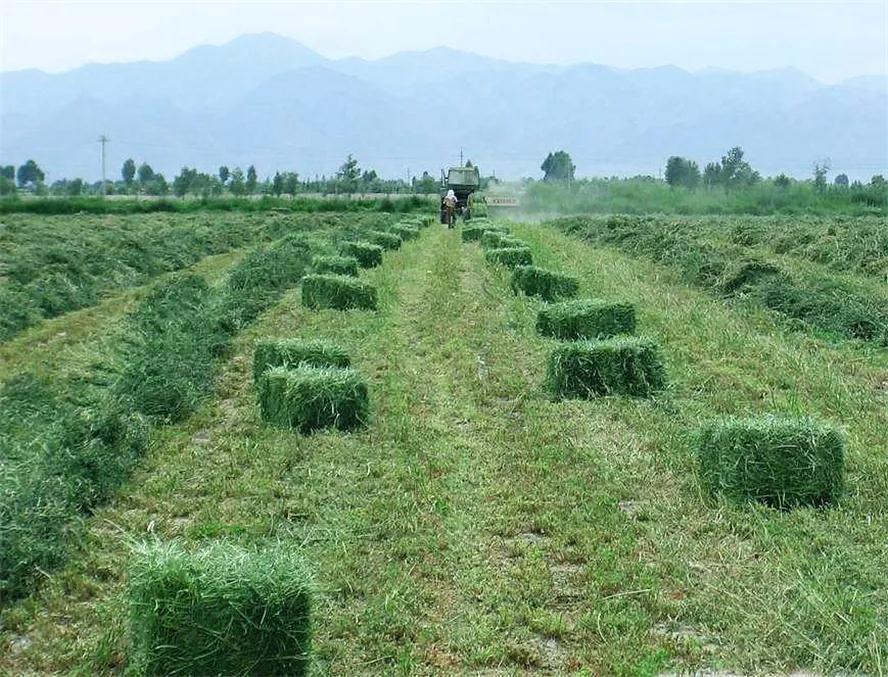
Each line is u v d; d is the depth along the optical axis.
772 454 7.87
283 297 18.97
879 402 11.07
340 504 8.09
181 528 7.68
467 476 8.70
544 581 6.61
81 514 8.03
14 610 6.44
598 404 10.87
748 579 6.62
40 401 11.06
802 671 5.59
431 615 6.26
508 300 18.12
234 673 5.47
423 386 11.91
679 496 8.20
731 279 18.89
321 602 6.34
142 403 10.62
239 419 10.56
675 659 5.74
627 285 19.72
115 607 6.35
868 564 6.78
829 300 16.12
